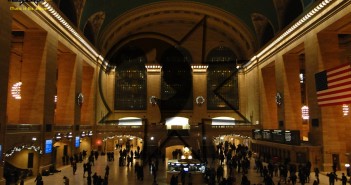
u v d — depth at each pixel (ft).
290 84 90.33
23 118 65.57
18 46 81.10
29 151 62.95
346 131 77.51
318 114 69.41
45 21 67.05
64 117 85.71
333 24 65.10
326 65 69.62
